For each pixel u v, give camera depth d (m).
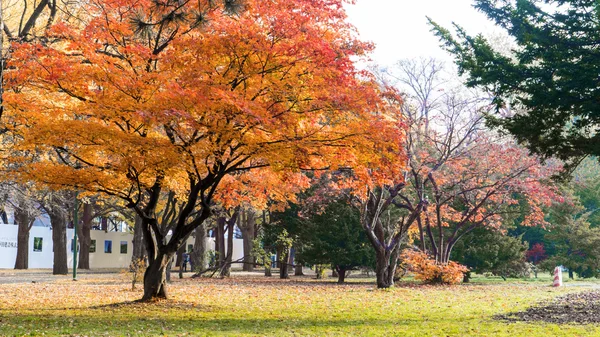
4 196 28.67
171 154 14.08
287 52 13.94
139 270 23.22
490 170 29.39
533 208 32.78
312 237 34.00
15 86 14.81
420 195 26.86
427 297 21.09
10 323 12.62
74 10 18.73
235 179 20.30
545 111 16.25
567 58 16.16
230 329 12.30
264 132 14.81
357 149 15.33
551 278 43.56
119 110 13.95
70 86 14.45
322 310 16.41
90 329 11.95
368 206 26.70
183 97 13.26
